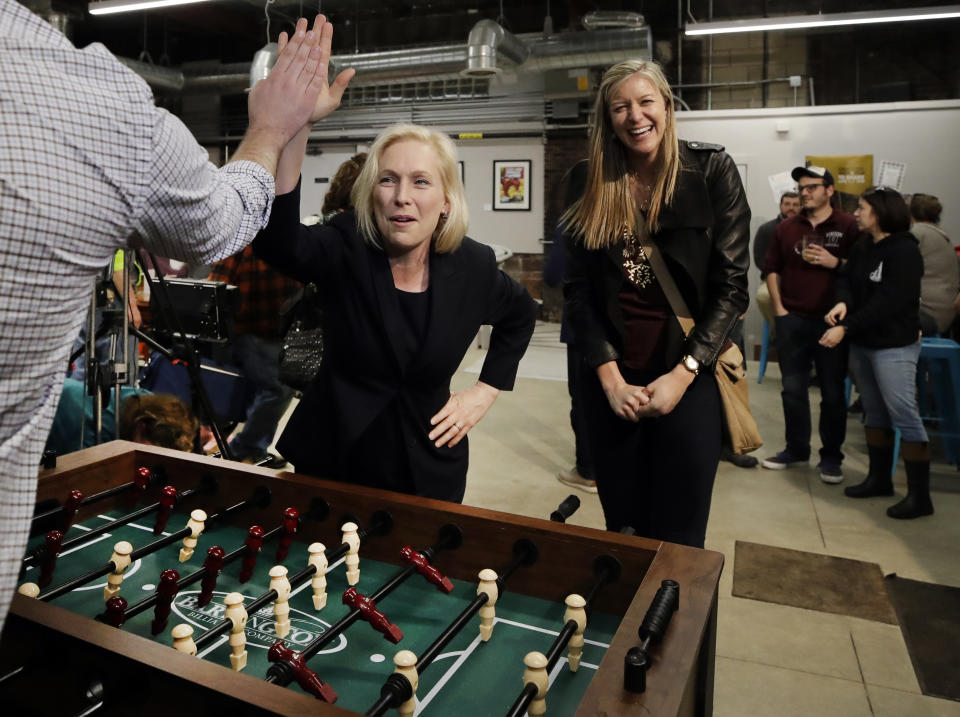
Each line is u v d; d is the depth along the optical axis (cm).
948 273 444
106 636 89
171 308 255
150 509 148
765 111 696
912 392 339
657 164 196
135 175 77
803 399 402
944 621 253
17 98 70
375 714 89
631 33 761
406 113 953
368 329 159
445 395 175
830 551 308
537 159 910
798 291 393
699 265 195
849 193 690
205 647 115
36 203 70
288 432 175
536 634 119
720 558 116
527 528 128
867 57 823
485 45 717
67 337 79
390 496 140
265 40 1025
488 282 170
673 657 90
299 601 130
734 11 851
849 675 225
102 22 986
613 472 212
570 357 374
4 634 95
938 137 665
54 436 238
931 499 364
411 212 151
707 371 201
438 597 131
